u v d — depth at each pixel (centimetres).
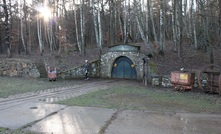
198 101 916
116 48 1883
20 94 1075
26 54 2988
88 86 1378
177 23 2000
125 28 2700
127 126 575
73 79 1756
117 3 2842
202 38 1555
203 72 1199
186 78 1178
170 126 579
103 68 1944
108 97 992
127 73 1859
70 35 3281
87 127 567
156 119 643
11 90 1181
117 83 1544
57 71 1775
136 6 1991
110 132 530
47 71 1827
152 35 2972
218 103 880
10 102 881
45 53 3073
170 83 1346
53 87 1323
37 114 691
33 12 3388
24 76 1814
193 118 657
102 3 2933
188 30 2647
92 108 772
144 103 869
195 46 2200
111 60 1903
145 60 1562
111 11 2833
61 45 2877
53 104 837
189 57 1927
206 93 1134
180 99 957
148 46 1858
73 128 559
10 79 1638
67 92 1143
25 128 557
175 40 2138
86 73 1770
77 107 786
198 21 2269
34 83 1475
